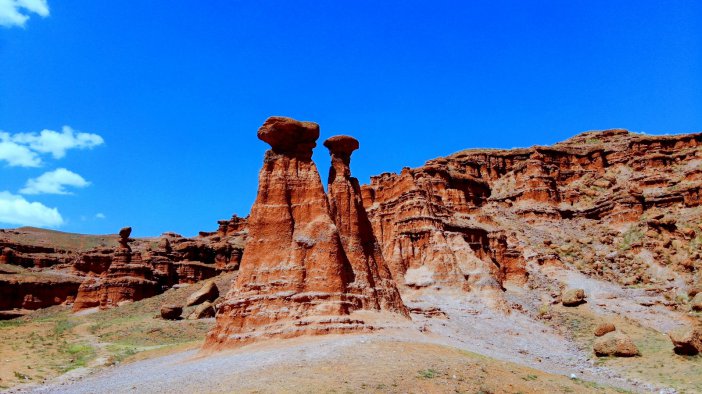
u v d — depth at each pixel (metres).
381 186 110.06
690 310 74.94
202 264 153.75
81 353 68.69
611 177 132.38
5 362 62.78
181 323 89.94
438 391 28.92
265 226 48.75
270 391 27.69
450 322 63.97
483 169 151.38
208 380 31.39
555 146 156.38
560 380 36.59
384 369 31.56
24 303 129.50
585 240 106.44
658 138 135.50
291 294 44.56
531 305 80.44
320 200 49.62
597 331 65.75
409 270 83.62
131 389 32.06
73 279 141.00
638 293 82.62
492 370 34.75
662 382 46.00
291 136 52.25
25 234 193.75
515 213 123.00
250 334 42.69
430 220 88.56
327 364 32.62
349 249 50.78
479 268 81.75
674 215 106.31
